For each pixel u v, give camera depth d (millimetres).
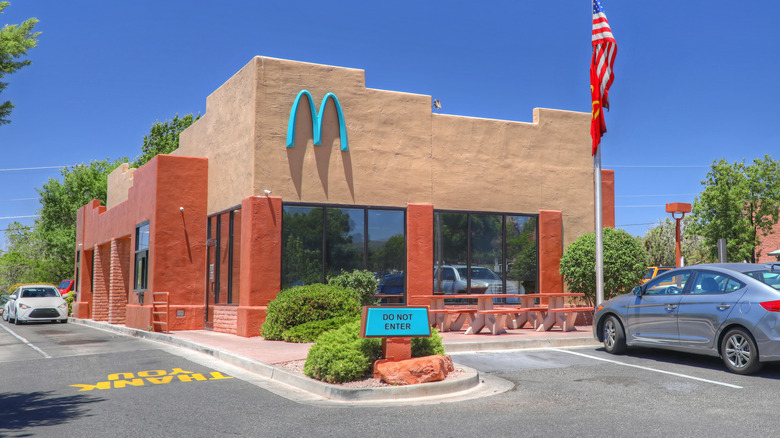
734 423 7020
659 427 6887
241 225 16078
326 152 16422
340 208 16500
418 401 8562
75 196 49031
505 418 7418
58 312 26641
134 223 20734
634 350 12586
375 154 16938
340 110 16547
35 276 46625
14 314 26609
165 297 17797
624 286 16750
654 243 38312
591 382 9500
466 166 17938
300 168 16141
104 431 7023
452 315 16203
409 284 16906
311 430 7000
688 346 10734
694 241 38594
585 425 7016
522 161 18625
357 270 16188
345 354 9422
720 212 31641
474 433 6762
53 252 47188
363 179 16766
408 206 17125
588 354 12180
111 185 29219
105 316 26500
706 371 10195
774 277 10070
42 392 9477
